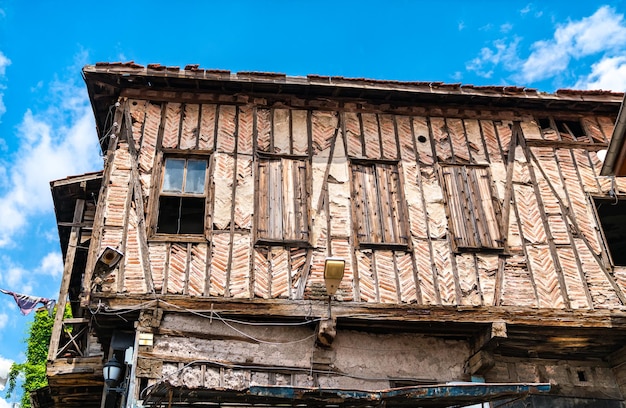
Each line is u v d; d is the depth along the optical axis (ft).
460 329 32.17
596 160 38.09
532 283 33.17
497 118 38.68
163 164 34.22
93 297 29.43
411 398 25.31
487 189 35.99
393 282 32.12
